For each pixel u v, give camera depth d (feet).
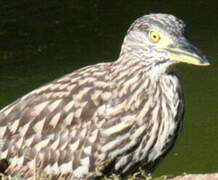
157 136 41.22
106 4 103.35
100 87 41.60
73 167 41.45
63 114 41.52
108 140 40.86
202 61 40.93
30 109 42.04
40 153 41.68
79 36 95.35
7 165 42.29
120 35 95.50
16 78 84.99
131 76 41.57
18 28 96.78
